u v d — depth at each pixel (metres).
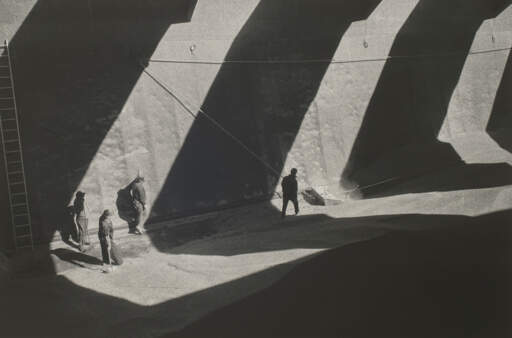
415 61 24.98
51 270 13.85
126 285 12.35
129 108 17.20
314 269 10.81
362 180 21.80
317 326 7.89
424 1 23.95
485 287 8.03
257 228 17.08
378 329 7.33
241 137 19.45
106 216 13.92
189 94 18.34
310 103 21.23
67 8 15.63
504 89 28.61
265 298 9.77
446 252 10.24
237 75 19.45
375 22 23.14
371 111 23.14
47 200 15.70
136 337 9.06
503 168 20.05
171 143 17.95
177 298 10.95
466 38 27.20
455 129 26.56
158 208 17.50
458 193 16.69
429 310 7.64
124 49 17.12
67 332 9.52
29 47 15.65
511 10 28.77
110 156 16.81
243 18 19.12
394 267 9.85
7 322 10.17
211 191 18.55
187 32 18.20
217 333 8.48
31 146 15.59
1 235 15.45
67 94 16.20
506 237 10.58
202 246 15.64
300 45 20.98
